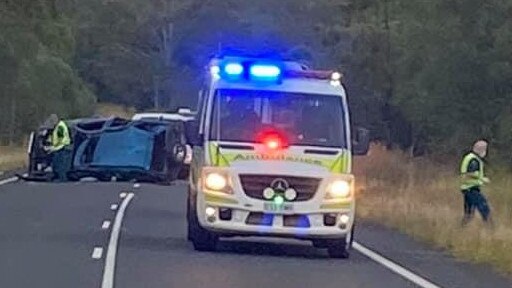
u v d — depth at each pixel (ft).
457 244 74.69
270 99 65.87
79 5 343.46
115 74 347.56
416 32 160.35
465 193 86.69
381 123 206.69
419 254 71.26
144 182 129.08
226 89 65.92
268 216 63.98
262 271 58.44
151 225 84.33
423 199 115.34
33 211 93.25
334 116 65.92
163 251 66.18
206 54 334.44
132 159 127.24
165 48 348.59
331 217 64.54
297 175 64.08
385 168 158.30
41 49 226.99
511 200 116.47
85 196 111.75
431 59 157.28
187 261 61.46
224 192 63.98
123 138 127.85
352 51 205.36
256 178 63.98
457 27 152.97
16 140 231.91
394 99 181.06
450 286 55.36
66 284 51.26
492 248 69.92
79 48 341.82
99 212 94.73
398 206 104.06
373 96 204.23
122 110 338.34
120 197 112.16
